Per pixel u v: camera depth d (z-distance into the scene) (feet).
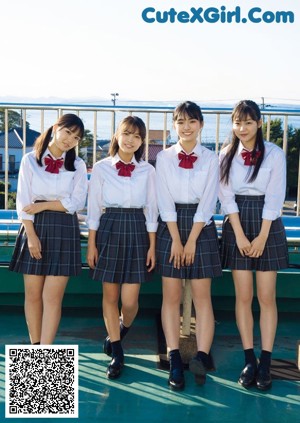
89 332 11.31
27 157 9.17
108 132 12.37
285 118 12.19
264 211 8.98
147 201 9.42
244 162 9.15
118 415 8.00
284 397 8.64
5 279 12.00
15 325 11.57
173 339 9.21
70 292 12.05
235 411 8.17
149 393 8.69
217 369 9.70
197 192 9.13
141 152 9.43
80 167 9.30
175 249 9.04
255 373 9.05
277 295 12.08
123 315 9.97
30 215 9.00
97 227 9.42
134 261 9.20
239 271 9.22
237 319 9.45
